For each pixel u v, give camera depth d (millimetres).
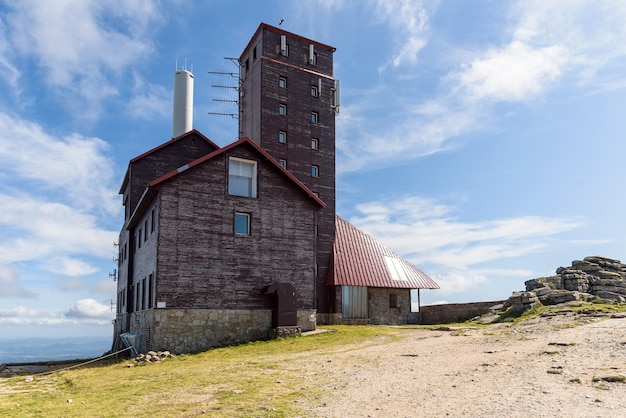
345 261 36781
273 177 26609
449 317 35344
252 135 37562
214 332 23500
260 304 24969
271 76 37188
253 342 23453
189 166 24031
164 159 34344
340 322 34938
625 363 10820
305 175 37125
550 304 25656
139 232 29953
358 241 39344
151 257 24656
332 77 40219
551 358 12344
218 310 23781
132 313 29906
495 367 11984
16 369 23109
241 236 25094
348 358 15609
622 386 8945
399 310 38125
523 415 7785
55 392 13602
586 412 7652
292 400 10000
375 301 37188
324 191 37750
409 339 20344
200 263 23750
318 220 36969
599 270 30156
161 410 9906
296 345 21312
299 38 39344
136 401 11047
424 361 13883
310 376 12781
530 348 14258
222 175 25125
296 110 37750
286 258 26172
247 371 14391
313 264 26969
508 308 26312
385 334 22938
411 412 8516
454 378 11086
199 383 12805
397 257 40625
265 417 8773
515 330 19141
